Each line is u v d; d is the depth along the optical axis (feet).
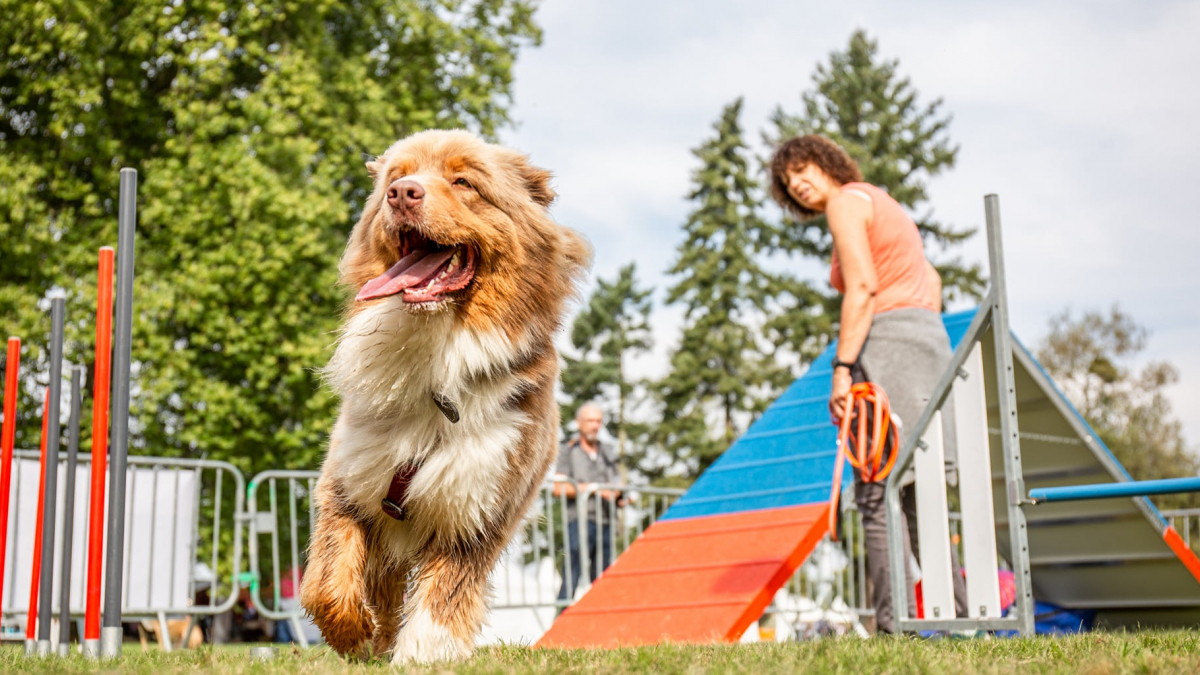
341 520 13.92
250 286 57.00
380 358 13.69
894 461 18.45
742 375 124.67
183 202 57.16
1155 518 21.27
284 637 55.57
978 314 17.72
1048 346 144.15
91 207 58.54
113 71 58.49
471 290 13.99
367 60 63.46
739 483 25.18
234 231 56.85
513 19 72.23
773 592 19.97
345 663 12.05
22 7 56.18
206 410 55.62
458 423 13.71
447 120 67.67
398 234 14.15
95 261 57.11
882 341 19.08
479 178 14.52
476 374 13.87
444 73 69.92
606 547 37.35
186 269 55.88
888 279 19.42
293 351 55.88
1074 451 22.11
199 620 54.65
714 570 21.38
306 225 56.90
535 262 14.83
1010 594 25.48
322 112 61.82
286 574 54.90
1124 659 10.99
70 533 17.81
